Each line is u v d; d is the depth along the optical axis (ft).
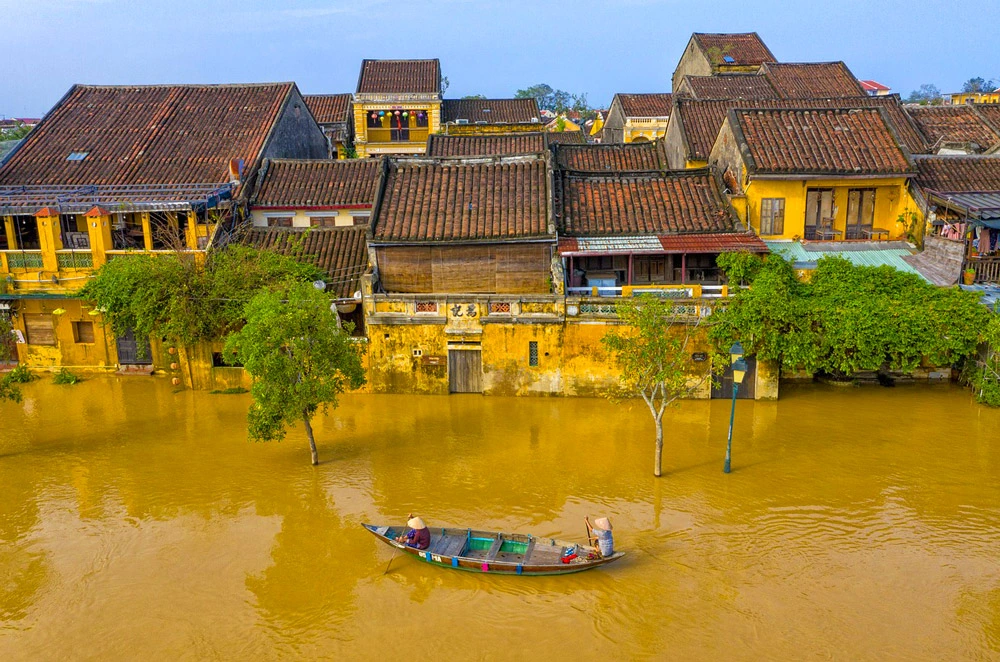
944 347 70.03
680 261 81.46
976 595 44.98
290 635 42.55
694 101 114.73
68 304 84.23
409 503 56.34
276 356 58.34
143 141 107.24
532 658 40.60
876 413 70.74
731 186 87.20
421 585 47.09
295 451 65.57
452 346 76.02
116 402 77.71
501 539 49.29
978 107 118.21
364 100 151.84
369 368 77.15
